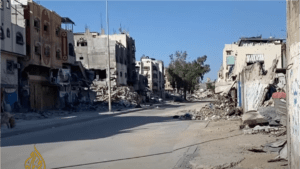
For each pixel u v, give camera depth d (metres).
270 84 19.16
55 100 43.06
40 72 38.62
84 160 9.08
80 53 61.56
